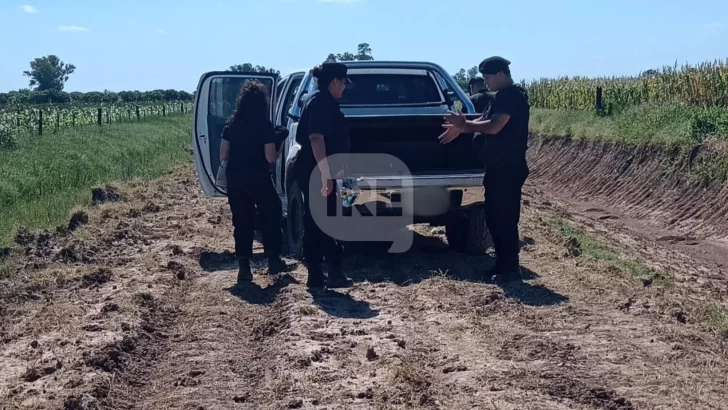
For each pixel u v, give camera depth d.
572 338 5.78
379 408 4.53
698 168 13.45
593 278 7.52
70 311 6.44
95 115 38.31
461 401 4.61
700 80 17.83
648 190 14.62
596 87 24.06
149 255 8.77
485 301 6.73
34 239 9.04
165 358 5.58
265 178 7.62
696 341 5.75
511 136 7.25
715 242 11.41
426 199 7.75
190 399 4.77
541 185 18.89
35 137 21.81
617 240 10.95
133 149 21.42
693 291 7.72
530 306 6.68
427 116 7.87
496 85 7.32
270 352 5.62
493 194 7.39
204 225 10.90
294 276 7.82
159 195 13.86
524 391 4.75
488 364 5.23
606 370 5.09
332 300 6.89
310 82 8.91
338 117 6.98
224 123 9.88
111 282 7.58
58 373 5.07
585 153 18.55
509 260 7.50
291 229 8.66
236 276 7.96
